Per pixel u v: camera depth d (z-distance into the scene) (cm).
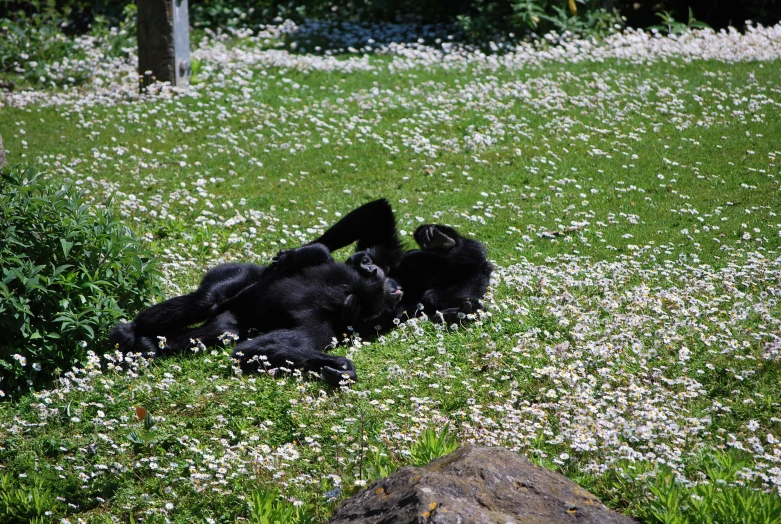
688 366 1058
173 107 2461
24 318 1066
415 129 2253
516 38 3141
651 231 1616
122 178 1984
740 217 1650
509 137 2180
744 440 890
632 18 3409
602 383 1021
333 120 2338
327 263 1195
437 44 3241
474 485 691
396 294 1217
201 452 888
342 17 3603
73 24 3481
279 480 855
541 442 892
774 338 1072
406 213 1764
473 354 1129
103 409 995
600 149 2072
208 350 1152
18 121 2364
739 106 2275
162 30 2572
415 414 968
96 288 1143
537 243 1593
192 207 1811
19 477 886
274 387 1029
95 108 2481
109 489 871
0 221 1120
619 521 687
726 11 3394
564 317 1214
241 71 2770
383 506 683
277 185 1958
